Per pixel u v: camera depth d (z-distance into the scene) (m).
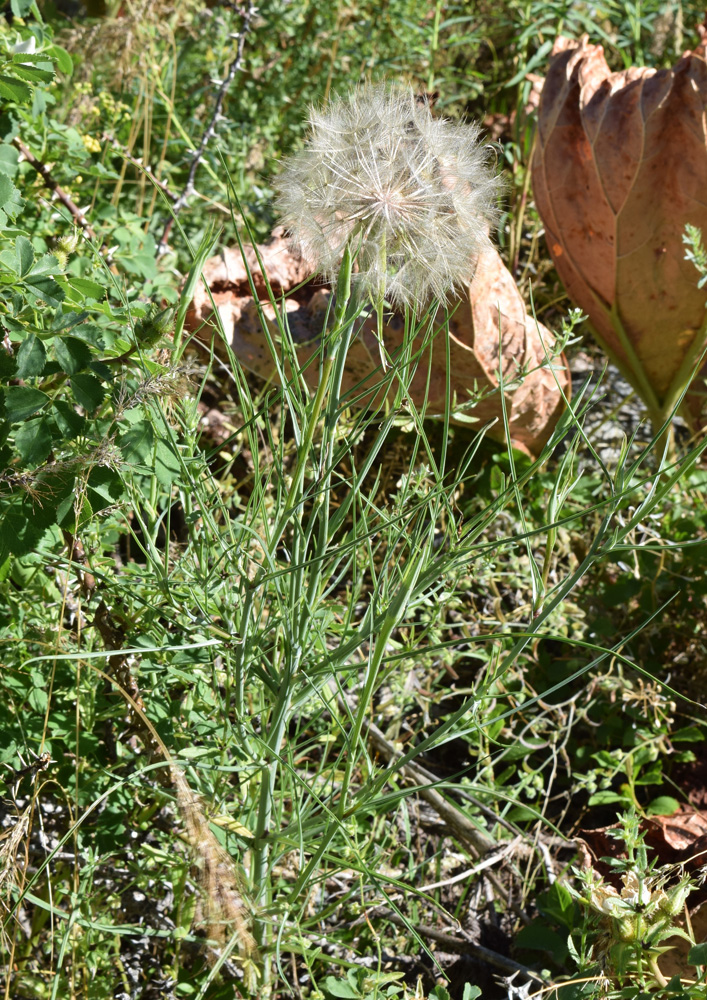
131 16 1.56
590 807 1.36
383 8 2.07
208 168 1.49
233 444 1.53
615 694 1.36
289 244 1.13
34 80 1.22
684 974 1.16
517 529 1.43
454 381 1.44
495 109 2.26
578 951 1.20
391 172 1.07
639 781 1.31
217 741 1.20
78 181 1.38
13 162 1.23
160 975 1.20
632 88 1.41
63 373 1.17
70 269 1.26
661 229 1.43
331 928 1.23
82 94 1.52
